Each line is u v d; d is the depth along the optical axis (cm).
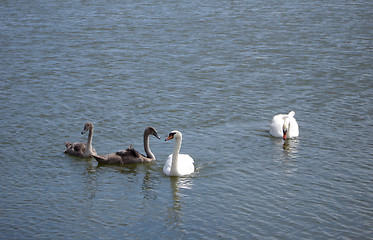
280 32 4722
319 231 1823
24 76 3594
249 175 2256
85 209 1977
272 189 2130
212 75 3650
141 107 3056
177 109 3028
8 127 2731
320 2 5922
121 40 4525
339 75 3594
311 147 2534
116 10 5631
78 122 2830
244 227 1853
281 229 1838
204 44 4400
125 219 1911
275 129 2670
